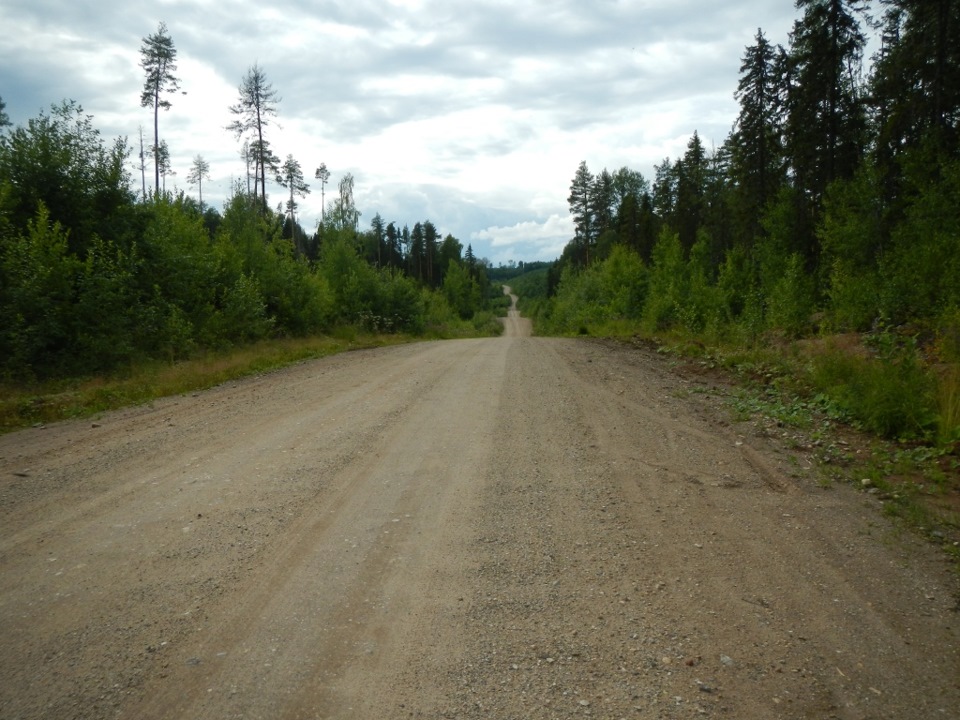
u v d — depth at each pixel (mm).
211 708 2826
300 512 5211
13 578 4152
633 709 2787
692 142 55844
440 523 4930
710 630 3406
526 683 2977
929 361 10000
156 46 36438
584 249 81562
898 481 5797
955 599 3725
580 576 4031
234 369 14672
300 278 26266
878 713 2771
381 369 14438
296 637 3396
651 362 14484
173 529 4914
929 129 17812
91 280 14375
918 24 19016
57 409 10547
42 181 15961
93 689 2969
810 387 9648
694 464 6273
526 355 16703
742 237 35000
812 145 24922
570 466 6277
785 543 4477
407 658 3189
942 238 13844
